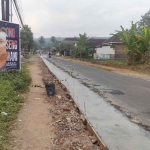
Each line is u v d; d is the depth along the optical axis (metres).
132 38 26.59
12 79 11.08
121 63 30.61
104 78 16.56
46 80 15.38
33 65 30.50
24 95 9.48
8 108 7.01
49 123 6.14
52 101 8.72
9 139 4.99
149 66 23.56
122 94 10.41
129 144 4.89
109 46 45.38
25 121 6.23
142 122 6.44
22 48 52.50
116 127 5.92
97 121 6.36
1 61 12.06
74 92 10.73
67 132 5.49
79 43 53.47
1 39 11.96
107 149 4.45
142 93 10.70
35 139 5.08
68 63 36.72
